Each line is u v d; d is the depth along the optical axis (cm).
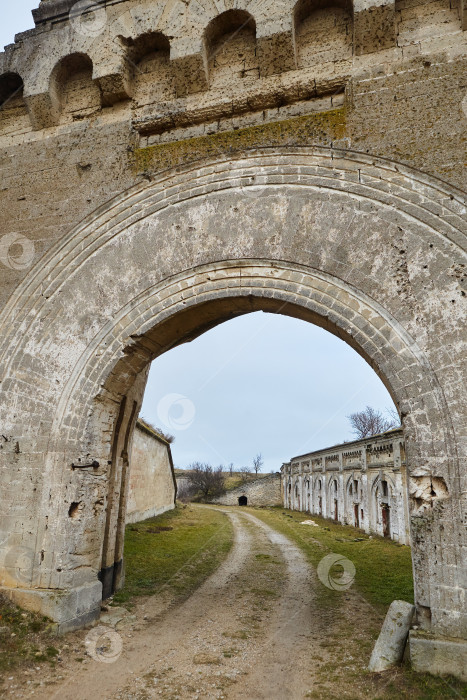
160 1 909
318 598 953
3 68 991
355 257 712
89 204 880
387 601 930
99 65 909
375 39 782
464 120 713
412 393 638
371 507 2212
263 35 813
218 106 846
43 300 859
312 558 1430
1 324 870
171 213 827
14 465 782
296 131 792
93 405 783
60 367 813
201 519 2544
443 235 679
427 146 719
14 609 693
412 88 751
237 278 764
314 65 821
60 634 673
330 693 539
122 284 820
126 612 798
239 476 6172
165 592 947
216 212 802
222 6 858
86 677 575
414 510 612
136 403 966
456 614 563
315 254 732
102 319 816
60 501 745
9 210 930
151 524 1989
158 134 893
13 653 602
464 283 652
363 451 2336
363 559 1429
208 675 589
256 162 802
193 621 788
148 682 567
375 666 585
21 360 839
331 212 741
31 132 977
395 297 678
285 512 3722
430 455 612
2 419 813
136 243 833
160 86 912
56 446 773
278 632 746
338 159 759
